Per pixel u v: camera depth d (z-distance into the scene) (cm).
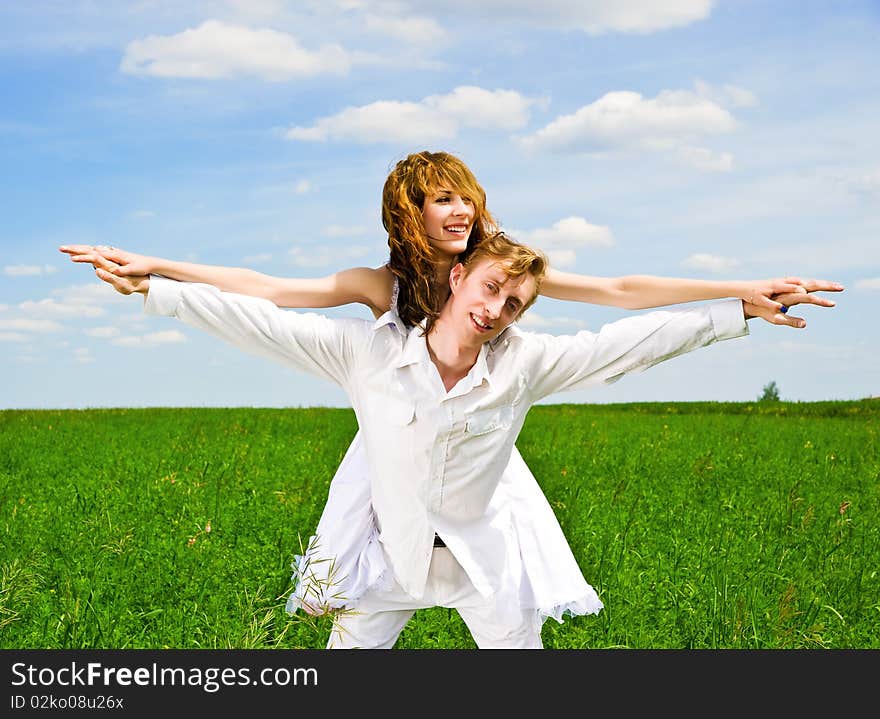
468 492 412
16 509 815
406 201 414
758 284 408
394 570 424
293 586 451
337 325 411
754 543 734
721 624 561
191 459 1227
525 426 1686
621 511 856
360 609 444
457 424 398
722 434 1609
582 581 432
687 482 1041
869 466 1188
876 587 638
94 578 615
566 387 420
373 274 435
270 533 749
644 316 415
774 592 616
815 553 720
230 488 973
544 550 431
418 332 407
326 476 1055
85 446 1391
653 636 547
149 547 700
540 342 412
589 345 409
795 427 1748
